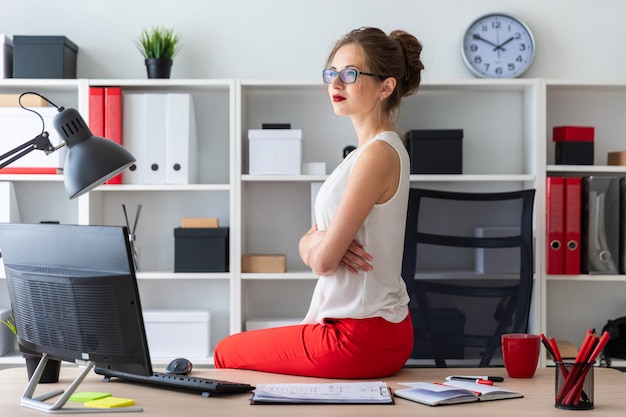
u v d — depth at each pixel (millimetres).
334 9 3684
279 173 3430
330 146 3715
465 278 3176
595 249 3377
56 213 3707
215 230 3418
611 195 3377
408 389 1677
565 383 1537
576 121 3713
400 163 2049
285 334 2023
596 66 3695
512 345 1879
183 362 1954
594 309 3686
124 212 3547
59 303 1635
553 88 3590
